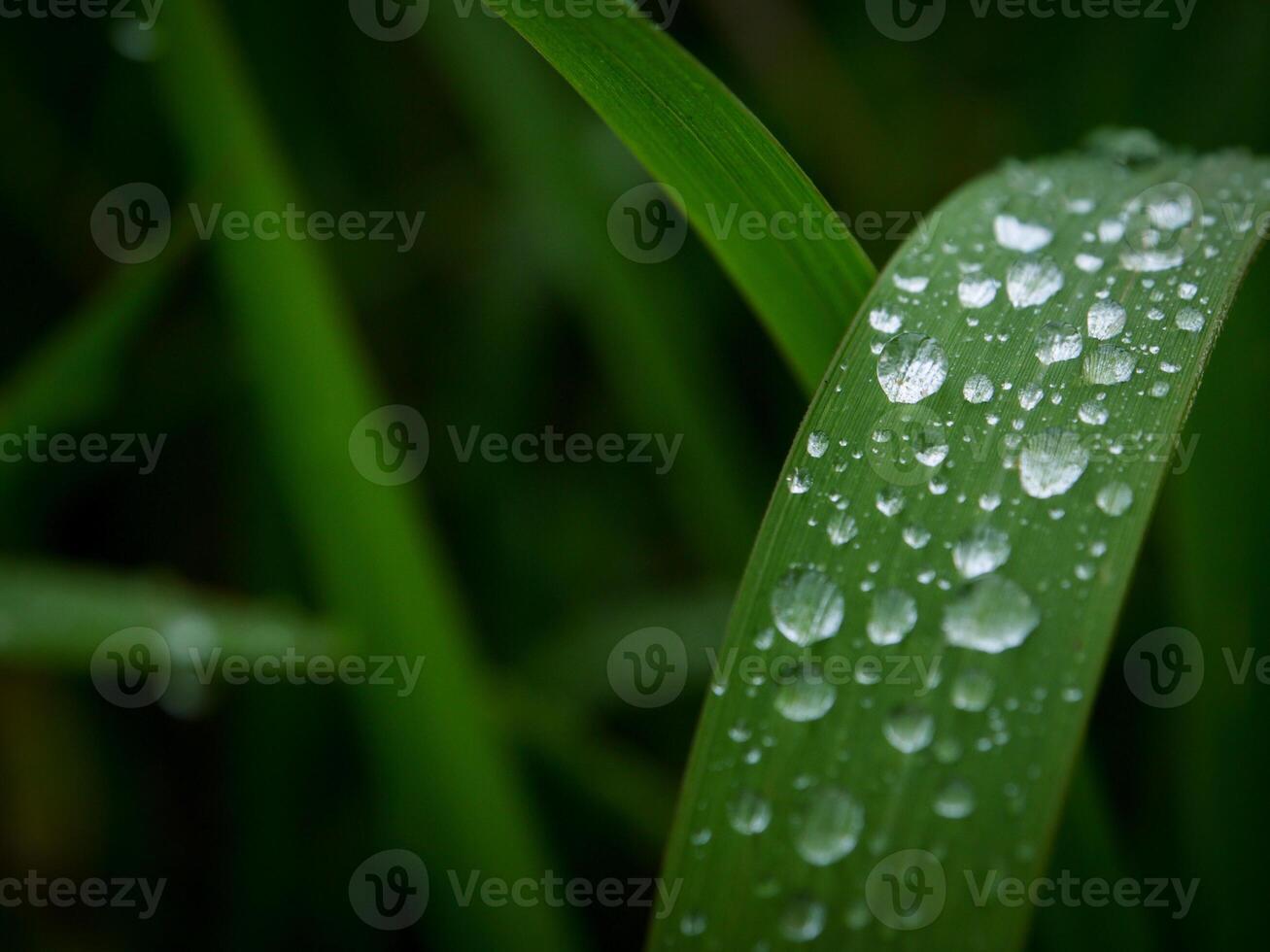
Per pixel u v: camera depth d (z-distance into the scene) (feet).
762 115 0.84
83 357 0.64
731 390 0.85
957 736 0.52
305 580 0.72
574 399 0.88
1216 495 0.63
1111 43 0.85
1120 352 0.54
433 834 0.60
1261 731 0.62
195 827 0.73
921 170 0.86
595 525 0.84
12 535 0.72
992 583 0.53
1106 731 0.69
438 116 0.90
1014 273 0.56
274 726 0.66
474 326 0.85
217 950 0.69
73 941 0.68
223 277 0.64
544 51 0.54
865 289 0.56
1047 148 0.84
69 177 0.82
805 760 0.52
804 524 0.53
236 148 0.61
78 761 0.71
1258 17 0.78
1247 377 0.63
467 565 0.80
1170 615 0.68
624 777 0.65
